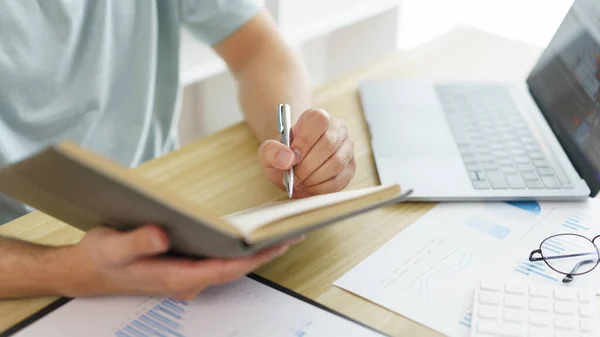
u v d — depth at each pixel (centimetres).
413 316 64
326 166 79
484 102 104
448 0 198
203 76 156
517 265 71
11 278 65
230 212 80
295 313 64
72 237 75
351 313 64
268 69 108
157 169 88
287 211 60
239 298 66
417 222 78
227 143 95
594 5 96
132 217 55
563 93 96
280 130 83
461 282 68
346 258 72
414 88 108
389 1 200
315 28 182
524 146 92
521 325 61
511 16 187
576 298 64
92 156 45
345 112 103
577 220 78
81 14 110
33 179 52
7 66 105
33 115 110
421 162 88
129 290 64
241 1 113
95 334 62
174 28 122
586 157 85
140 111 120
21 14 104
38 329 62
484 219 78
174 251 62
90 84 113
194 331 62
